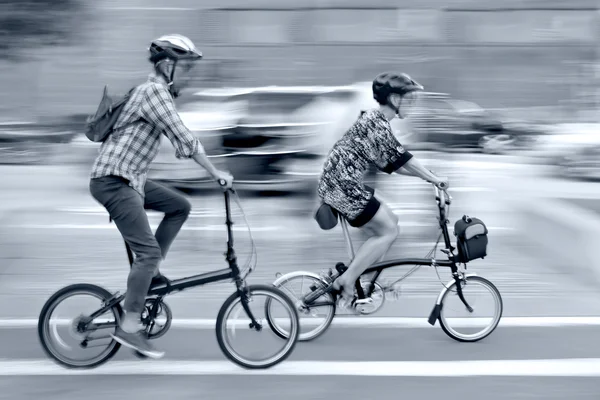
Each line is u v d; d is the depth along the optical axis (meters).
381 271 6.94
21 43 17.45
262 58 31.77
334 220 6.78
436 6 32.25
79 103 28.25
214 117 14.57
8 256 10.69
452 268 6.97
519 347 6.82
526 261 10.40
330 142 14.45
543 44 32.44
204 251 11.09
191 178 13.77
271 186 14.40
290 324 6.30
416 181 15.93
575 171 18.92
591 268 9.35
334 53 32.12
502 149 21.98
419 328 7.40
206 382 6.01
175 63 6.14
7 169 19.75
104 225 12.88
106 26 28.81
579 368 6.27
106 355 6.31
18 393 5.77
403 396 5.70
